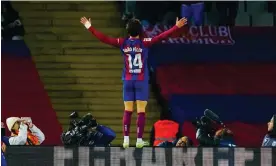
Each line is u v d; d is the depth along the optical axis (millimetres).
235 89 67562
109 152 36844
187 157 36594
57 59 69438
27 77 68250
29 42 70438
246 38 71125
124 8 71062
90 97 67625
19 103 66125
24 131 42094
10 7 70938
